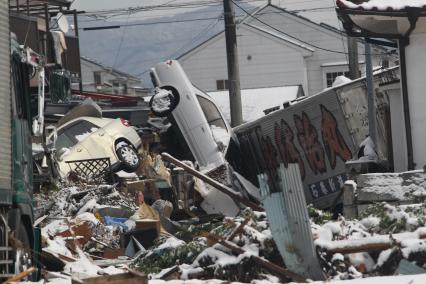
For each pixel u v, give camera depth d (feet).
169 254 118.21
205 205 237.04
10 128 107.24
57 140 262.06
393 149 176.86
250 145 246.47
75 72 338.95
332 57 581.53
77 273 120.67
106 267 141.38
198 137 250.98
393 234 108.47
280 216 106.83
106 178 245.65
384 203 116.67
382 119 215.31
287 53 579.89
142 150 266.77
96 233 172.14
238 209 234.99
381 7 159.02
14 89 113.60
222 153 246.06
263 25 601.21
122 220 194.29
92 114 284.00
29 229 119.14
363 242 106.73
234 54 308.60
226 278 108.78
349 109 222.28
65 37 331.77
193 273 110.63
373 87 204.85
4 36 106.22
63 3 335.06
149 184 242.58
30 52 121.70
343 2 160.04
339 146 223.71
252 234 112.06
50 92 167.63
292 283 101.60
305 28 590.96
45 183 197.47
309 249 106.22
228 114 450.71
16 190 112.16
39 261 122.31
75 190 209.67
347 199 150.82
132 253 163.12
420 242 105.09
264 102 461.78
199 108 252.42
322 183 227.40
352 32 167.63
